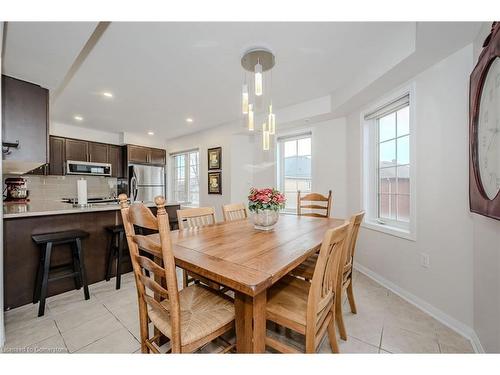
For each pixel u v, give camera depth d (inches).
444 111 69.2
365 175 109.3
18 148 82.1
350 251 68.1
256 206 69.9
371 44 74.6
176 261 44.8
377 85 86.2
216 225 78.5
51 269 87.0
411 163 80.6
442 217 69.8
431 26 56.1
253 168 169.2
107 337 61.9
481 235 56.4
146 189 198.5
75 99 116.3
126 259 108.3
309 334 42.2
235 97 115.6
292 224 81.0
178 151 205.2
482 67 49.3
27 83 84.0
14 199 139.3
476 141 53.0
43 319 70.6
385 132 103.3
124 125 165.3
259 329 40.4
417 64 71.6
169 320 43.3
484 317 54.6
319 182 134.5
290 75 94.6
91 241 97.8
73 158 163.8
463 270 63.8
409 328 65.3
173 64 83.5
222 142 168.4
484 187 50.4
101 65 83.8
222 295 52.9
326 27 65.4
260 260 43.1
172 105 126.1
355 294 86.3
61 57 68.3
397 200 96.1
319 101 120.8
